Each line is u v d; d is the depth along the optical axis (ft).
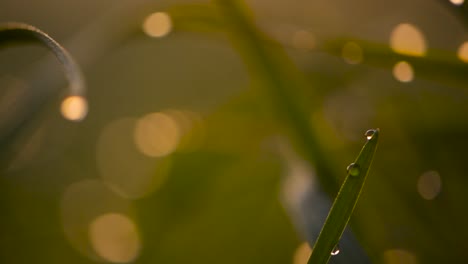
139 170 1.85
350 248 1.08
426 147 1.40
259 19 1.44
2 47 1.03
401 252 1.29
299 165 1.26
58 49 1.02
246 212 1.45
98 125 2.08
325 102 1.58
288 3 1.94
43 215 1.61
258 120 1.54
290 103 1.29
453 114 1.42
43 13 2.32
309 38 1.35
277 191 1.45
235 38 1.35
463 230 1.31
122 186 1.79
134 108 2.13
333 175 1.23
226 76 2.19
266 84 1.32
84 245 1.53
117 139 1.99
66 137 1.87
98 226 1.57
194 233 1.45
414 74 1.28
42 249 1.52
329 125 1.38
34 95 1.34
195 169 1.51
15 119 1.32
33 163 1.71
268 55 1.33
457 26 1.74
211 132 1.55
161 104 2.14
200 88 2.15
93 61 1.45
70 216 1.63
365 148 0.97
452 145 1.38
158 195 1.51
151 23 1.42
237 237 1.43
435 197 1.35
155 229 1.47
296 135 1.27
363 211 1.34
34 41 1.03
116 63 2.23
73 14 2.31
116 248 1.50
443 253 1.29
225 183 1.49
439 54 1.27
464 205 1.33
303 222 1.17
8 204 1.59
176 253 1.43
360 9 1.94
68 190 1.74
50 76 1.34
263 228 1.43
